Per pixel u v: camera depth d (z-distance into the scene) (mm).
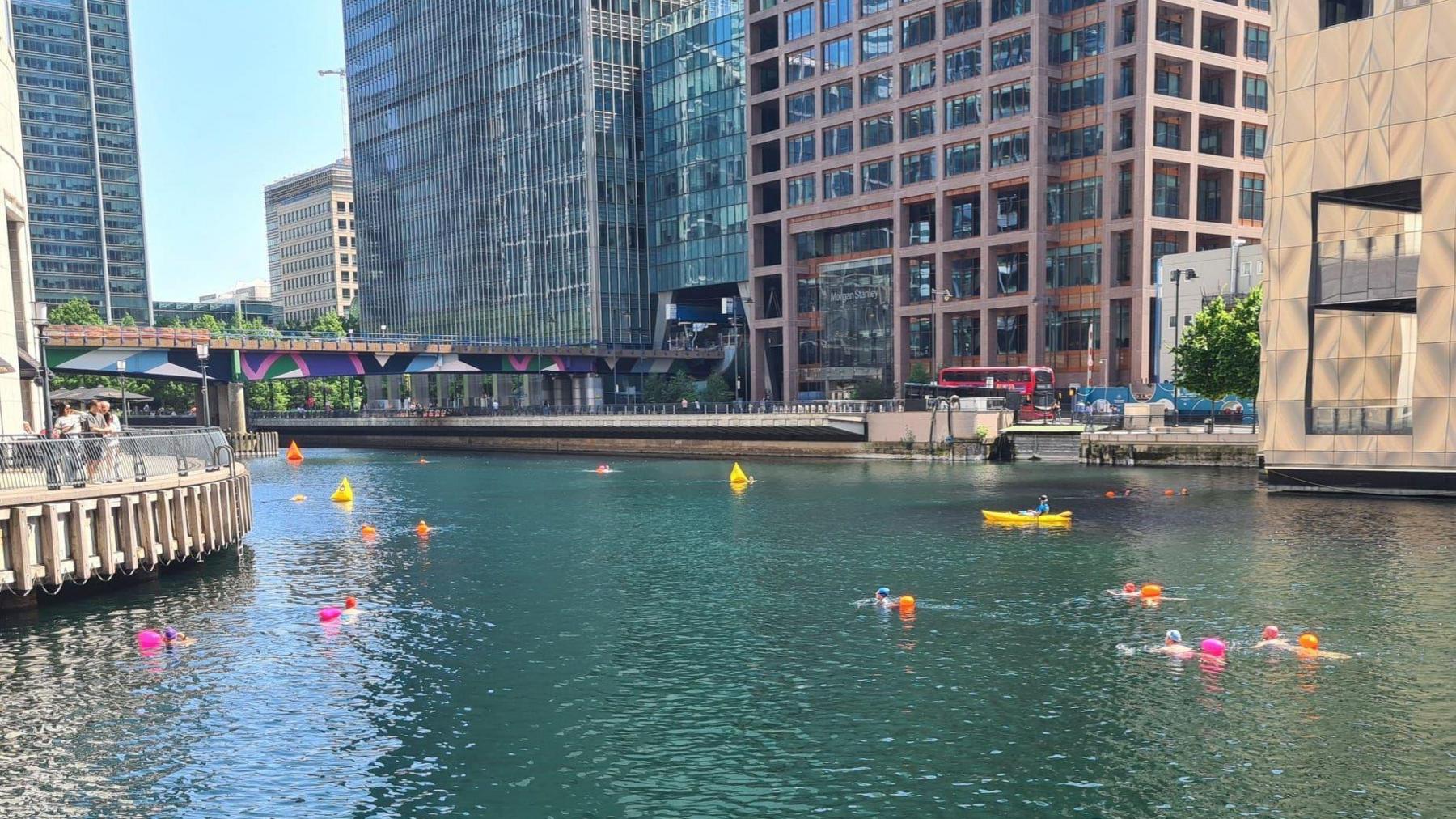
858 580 34750
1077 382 102062
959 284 111062
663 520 51219
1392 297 46656
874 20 115500
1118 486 60000
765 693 23188
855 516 50375
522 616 30750
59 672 25000
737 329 137375
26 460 28172
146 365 98312
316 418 142125
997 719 21156
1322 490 51281
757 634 28172
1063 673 24031
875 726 21000
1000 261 107188
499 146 171125
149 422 156375
